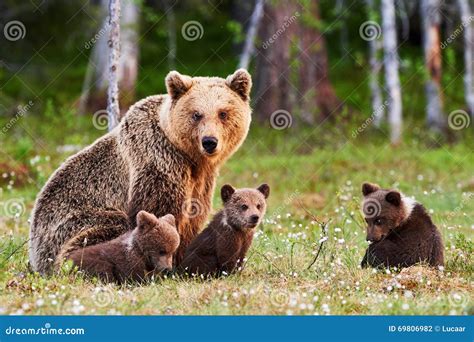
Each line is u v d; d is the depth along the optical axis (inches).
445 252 478.3
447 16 1266.0
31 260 451.2
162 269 404.2
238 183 844.0
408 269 415.8
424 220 447.2
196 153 431.8
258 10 1069.8
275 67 1121.4
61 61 1429.6
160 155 433.4
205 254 427.2
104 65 1226.0
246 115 442.9
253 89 1158.3
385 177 854.5
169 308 360.5
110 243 414.6
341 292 385.4
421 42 1519.4
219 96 430.9
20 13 1321.4
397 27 1497.3
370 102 1302.9
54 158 869.2
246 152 1016.2
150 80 1432.1
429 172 901.2
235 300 363.6
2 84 1349.7
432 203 698.8
